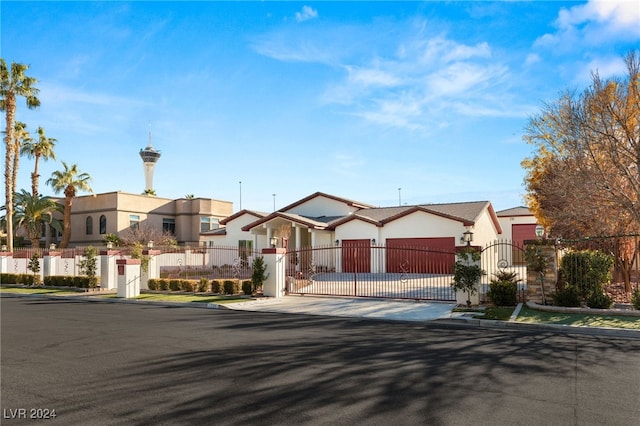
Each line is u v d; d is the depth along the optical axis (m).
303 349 8.95
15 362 7.91
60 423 5.14
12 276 26.95
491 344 9.49
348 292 19.98
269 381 6.70
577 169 18.16
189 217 45.47
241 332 11.04
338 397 5.98
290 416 5.32
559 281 14.71
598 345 9.46
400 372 7.18
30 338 10.18
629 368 7.51
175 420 5.22
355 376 6.95
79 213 42.72
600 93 16.80
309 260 32.88
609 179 16.72
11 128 32.75
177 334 10.72
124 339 10.05
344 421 5.17
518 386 6.46
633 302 12.95
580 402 5.80
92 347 9.16
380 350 8.84
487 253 28.78
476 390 6.27
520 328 11.87
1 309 16.06
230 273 30.50
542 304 14.27
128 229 40.94
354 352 8.66
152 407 5.64
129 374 7.11
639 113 16.61
